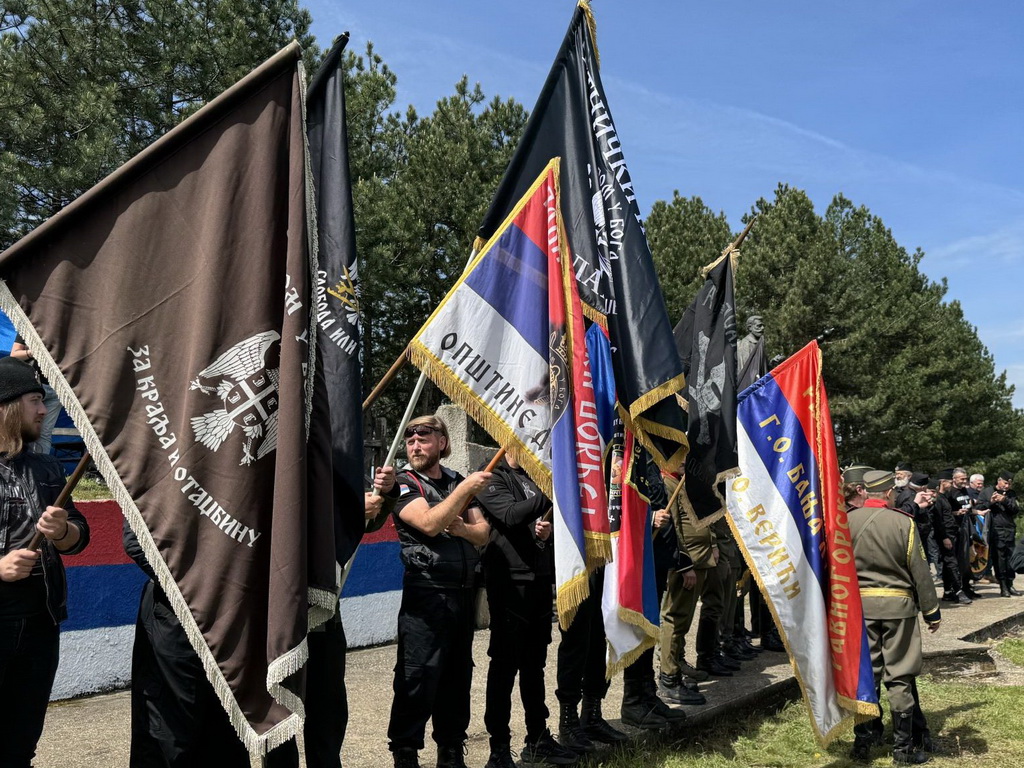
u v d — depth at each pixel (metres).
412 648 4.39
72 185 13.17
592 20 5.39
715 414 6.29
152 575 3.11
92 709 5.90
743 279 30.98
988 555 14.71
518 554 4.95
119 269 2.81
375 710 6.12
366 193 16.81
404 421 4.11
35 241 2.77
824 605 5.90
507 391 4.19
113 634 6.47
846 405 30.72
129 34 15.27
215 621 2.64
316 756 3.70
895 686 6.07
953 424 37.00
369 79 18.44
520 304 4.27
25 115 13.27
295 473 2.63
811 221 32.81
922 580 6.06
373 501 4.00
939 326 35.75
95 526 6.39
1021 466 41.81
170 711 3.07
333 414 3.69
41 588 3.25
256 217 2.82
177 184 2.85
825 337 31.80
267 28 15.85
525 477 5.13
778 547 6.02
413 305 19.45
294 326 2.71
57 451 9.09
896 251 39.69
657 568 6.18
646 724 5.94
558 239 4.29
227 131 2.86
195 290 2.80
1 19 14.34
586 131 5.27
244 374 2.76
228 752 3.26
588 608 5.43
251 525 2.69
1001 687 8.38
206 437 2.73
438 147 20.55
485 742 5.61
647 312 5.13
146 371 2.78
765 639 8.98
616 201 5.24
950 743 6.52
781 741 6.37
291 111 2.87
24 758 3.22
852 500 6.57
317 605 2.73
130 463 2.72
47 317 2.77
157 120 15.08
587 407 4.20
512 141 22.12
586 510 4.12
